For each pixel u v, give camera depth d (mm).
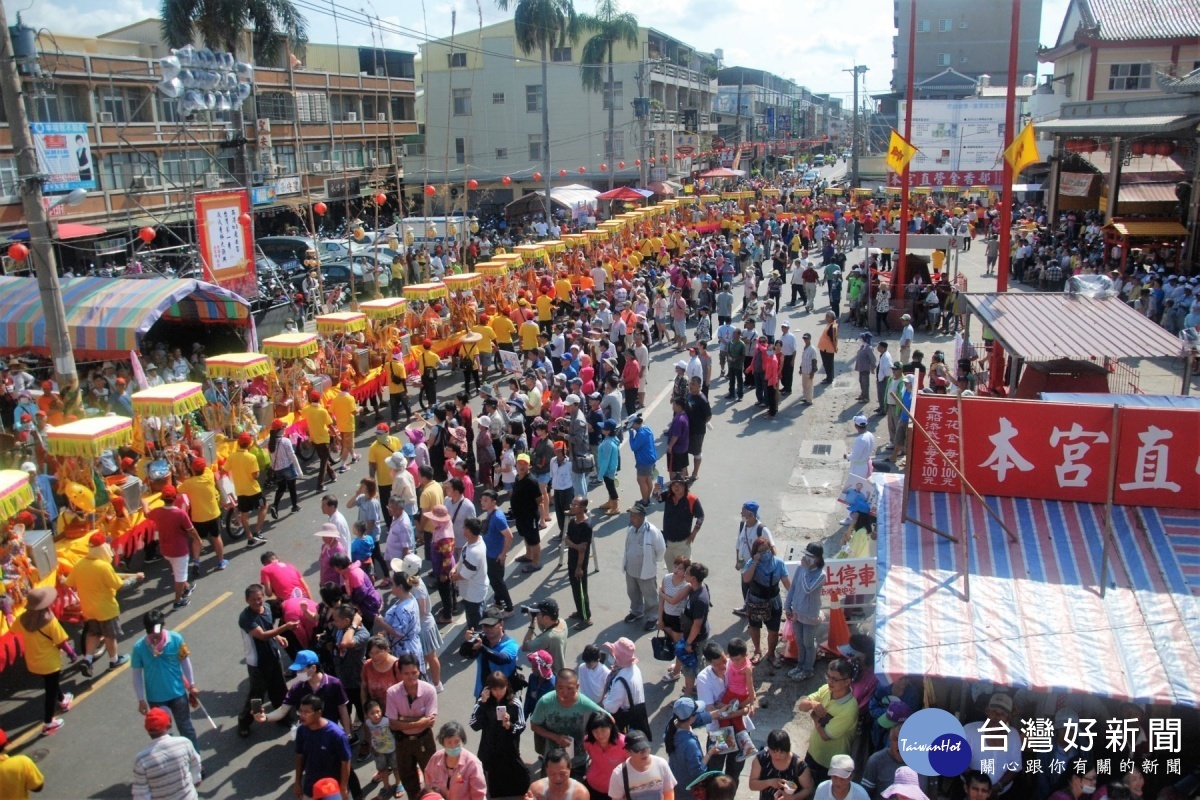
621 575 13508
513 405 17422
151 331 23328
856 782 8109
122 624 12477
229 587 13469
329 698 8750
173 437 15227
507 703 8172
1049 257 35375
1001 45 92188
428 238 38750
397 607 9750
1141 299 27781
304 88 51719
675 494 12148
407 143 65188
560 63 63656
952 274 38938
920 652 7344
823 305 33781
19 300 19094
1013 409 8789
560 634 9383
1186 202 33938
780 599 11289
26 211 15133
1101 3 46812
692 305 30219
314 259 31875
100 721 10391
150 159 39531
